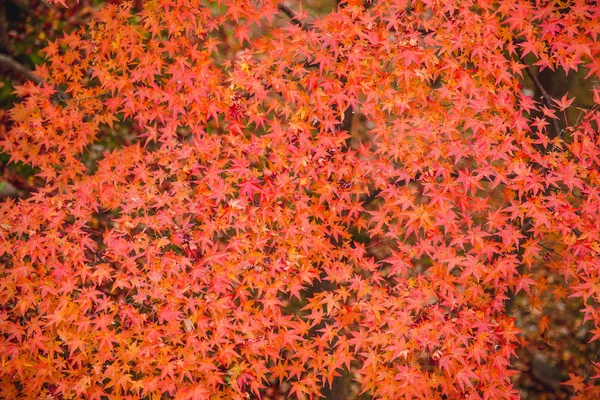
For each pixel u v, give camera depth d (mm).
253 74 4320
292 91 4371
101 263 4434
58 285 4215
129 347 4164
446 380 4289
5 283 4219
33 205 4352
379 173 4402
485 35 4324
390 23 4301
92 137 4754
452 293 4309
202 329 4203
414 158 4312
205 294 4344
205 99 4363
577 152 4285
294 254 4332
